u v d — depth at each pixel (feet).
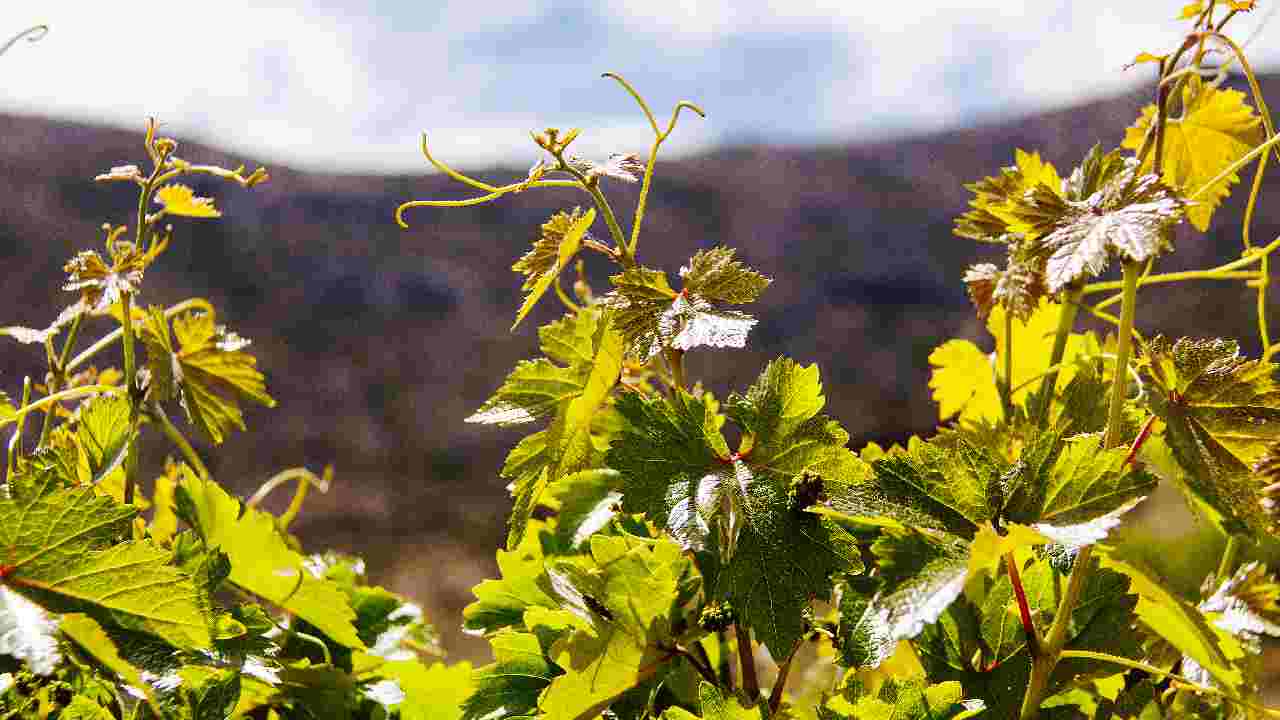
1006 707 2.70
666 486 2.63
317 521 15.78
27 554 2.40
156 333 3.50
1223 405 2.61
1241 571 2.94
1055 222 2.53
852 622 2.69
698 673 2.86
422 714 3.44
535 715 2.96
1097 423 3.03
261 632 3.05
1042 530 2.30
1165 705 2.97
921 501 2.41
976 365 3.95
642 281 2.77
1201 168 3.40
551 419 2.88
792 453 2.68
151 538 3.15
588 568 2.92
